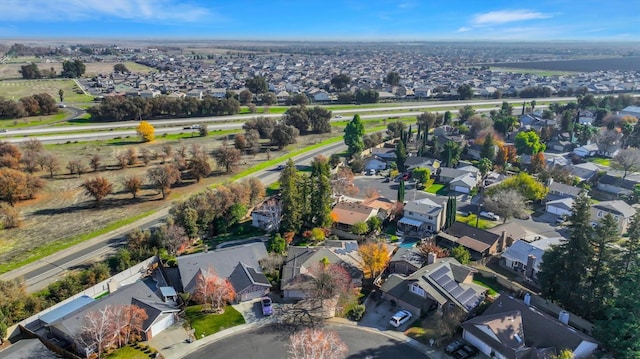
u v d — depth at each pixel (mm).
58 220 94000
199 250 81688
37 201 104125
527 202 102062
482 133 153250
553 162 127000
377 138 153875
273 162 136250
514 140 148250
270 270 71750
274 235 84812
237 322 60469
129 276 71438
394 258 74250
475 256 79312
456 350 54125
